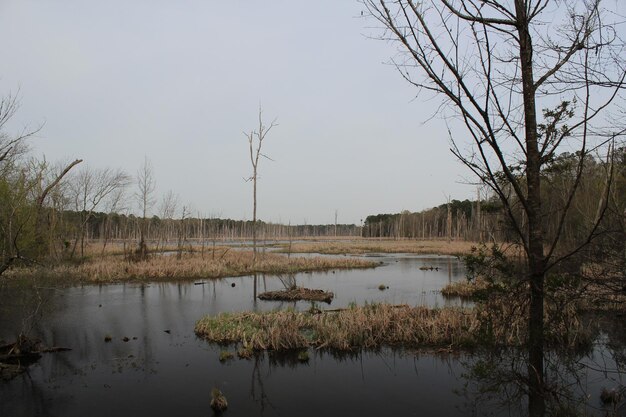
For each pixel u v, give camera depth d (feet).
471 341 24.53
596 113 13.26
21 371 30.35
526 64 14.60
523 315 16.80
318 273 88.74
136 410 24.31
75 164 60.29
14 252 37.47
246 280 76.84
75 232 106.73
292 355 33.27
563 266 17.31
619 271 16.14
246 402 25.32
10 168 48.44
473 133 13.66
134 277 78.43
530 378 16.47
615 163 16.51
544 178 16.87
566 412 17.19
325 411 24.06
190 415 23.77
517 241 16.94
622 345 22.39
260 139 84.43
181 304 54.34
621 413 21.04
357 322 36.47
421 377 28.63
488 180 14.48
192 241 215.92
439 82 13.57
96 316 47.47
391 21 13.73
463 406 23.91
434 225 271.90
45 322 44.34
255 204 86.48
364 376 29.01
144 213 109.50
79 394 26.50
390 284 71.92
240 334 37.29
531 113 14.83
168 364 31.68
